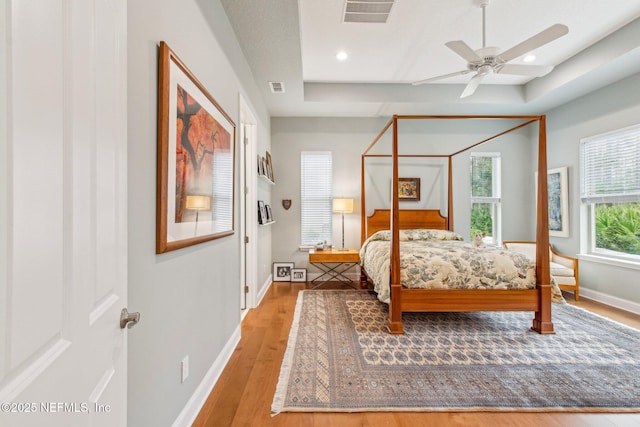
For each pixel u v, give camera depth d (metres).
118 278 0.82
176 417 1.43
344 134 5.04
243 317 3.20
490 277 2.75
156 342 1.24
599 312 3.36
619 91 3.60
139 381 1.12
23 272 0.45
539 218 2.77
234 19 2.39
